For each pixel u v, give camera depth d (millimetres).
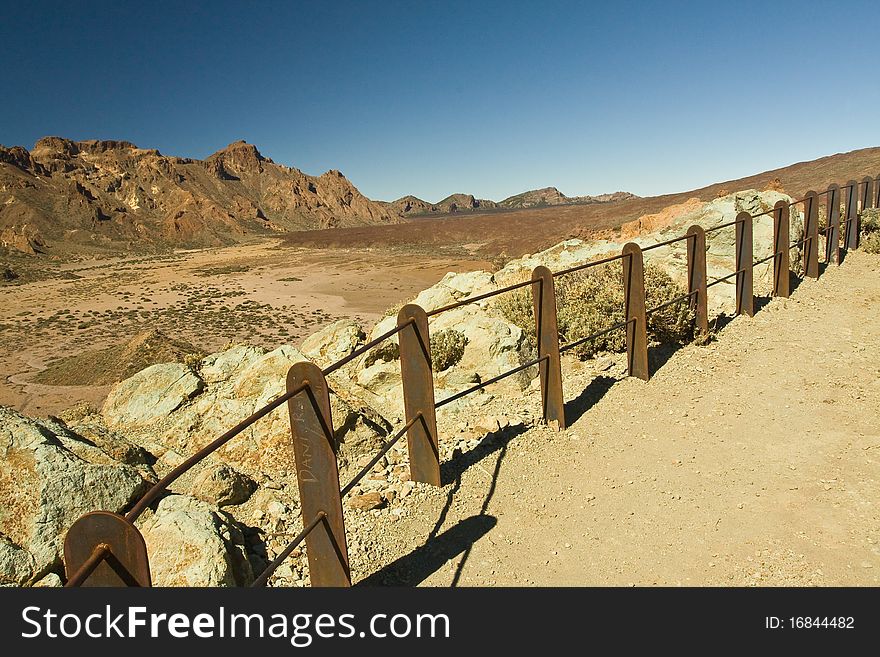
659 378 7074
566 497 4773
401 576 3867
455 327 8125
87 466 4207
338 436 5676
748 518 4371
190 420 6680
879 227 14883
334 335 9328
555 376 5867
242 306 87625
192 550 3484
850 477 4777
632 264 6848
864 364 7051
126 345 47781
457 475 5094
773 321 8852
